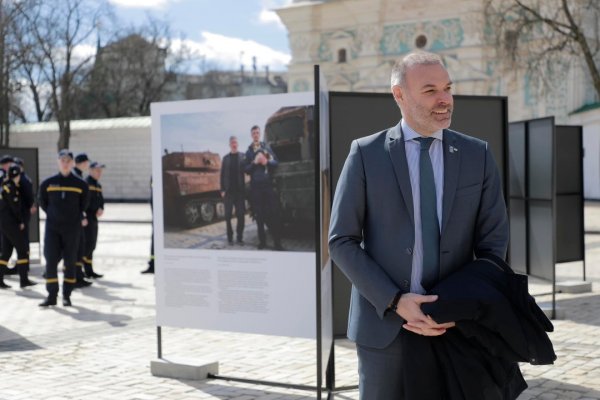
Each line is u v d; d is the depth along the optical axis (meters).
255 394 5.90
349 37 41.88
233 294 5.90
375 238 3.13
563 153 11.11
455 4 38.00
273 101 5.65
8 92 45.56
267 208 5.73
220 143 5.87
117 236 22.86
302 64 43.06
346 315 7.11
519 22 24.48
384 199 3.10
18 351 7.64
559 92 35.38
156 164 6.12
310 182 5.56
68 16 43.47
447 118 3.05
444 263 3.07
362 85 41.25
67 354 7.48
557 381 6.08
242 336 8.29
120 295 11.46
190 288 6.08
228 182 5.86
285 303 5.72
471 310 2.85
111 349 7.70
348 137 6.96
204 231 5.98
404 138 3.14
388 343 3.04
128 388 6.12
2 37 42.00
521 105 36.38
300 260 5.64
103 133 44.91
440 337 2.98
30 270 15.07
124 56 56.81
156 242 6.18
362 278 3.02
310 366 6.88
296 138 5.58
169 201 6.09
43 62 43.62
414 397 2.95
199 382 6.29
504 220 3.18
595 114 33.78
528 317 2.91
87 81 50.28
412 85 3.03
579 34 21.83
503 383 2.96
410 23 39.69
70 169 10.55
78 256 12.36
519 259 10.74
